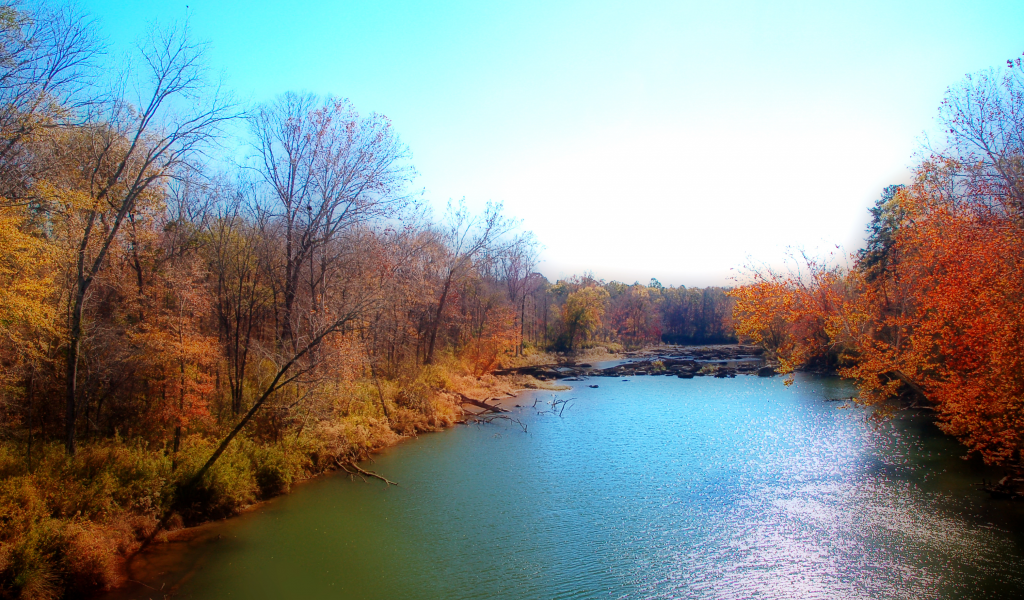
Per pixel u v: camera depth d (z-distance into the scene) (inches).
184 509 643.5
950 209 739.4
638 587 515.5
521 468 899.4
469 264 1752.0
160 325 741.9
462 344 2118.6
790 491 762.8
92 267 652.1
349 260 1291.8
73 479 565.9
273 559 569.6
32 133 546.3
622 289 5157.5
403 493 776.3
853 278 898.1
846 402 1481.3
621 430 1194.6
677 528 648.4
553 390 1883.6
